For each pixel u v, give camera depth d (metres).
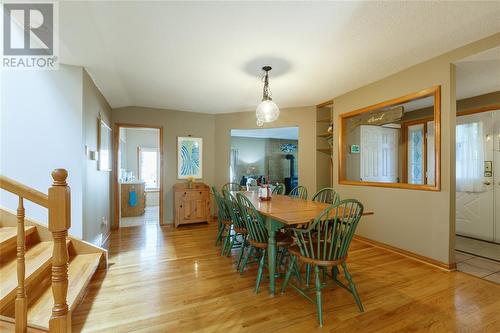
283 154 9.36
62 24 1.96
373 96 3.36
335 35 2.19
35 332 1.22
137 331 1.60
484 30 2.13
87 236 2.82
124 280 2.32
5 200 2.36
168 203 4.77
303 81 3.33
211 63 2.75
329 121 4.62
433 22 2.01
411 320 1.71
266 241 2.22
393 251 3.10
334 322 1.69
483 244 3.45
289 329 1.62
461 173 3.87
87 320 1.71
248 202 2.25
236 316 1.76
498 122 3.48
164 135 4.78
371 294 2.06
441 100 2.59
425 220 2.75
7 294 1.46
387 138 4.43
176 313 1.80
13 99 2.41
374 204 3.37
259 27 2.05
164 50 2.43
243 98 4.11
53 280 1.25
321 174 4.60
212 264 2.72
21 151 2.43
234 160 8.73
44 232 2.36
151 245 3.40
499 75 2.87
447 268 2.53
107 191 3.98
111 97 3.83
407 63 2.79
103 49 2.36
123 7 1.76
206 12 1.84
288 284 2.24
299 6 1.78
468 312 1.80
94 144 3.15
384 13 1.88
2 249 1.90
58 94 2.56
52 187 1.25
